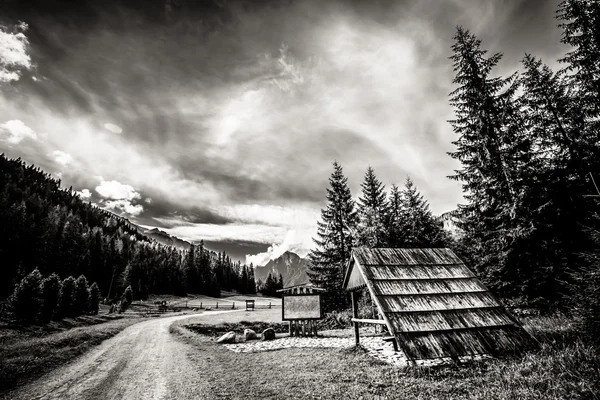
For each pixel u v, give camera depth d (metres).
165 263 108.19
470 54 17.97
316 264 37.50
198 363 11.59
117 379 9.51
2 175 136.00
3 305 26.95
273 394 7.14
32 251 73.88
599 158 14.57
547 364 6.79
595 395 5.04
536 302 13.74
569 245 13.80
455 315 9.67
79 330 21.34
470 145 17.30
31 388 8.66
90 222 154.50
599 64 13.74
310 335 19.16
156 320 35.28
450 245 30.20
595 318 7.45
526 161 15.76
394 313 9.48
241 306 66.06
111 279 88.50
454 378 7.37
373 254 12.36
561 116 16.06
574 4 13.65
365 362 9.91
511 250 14.86
